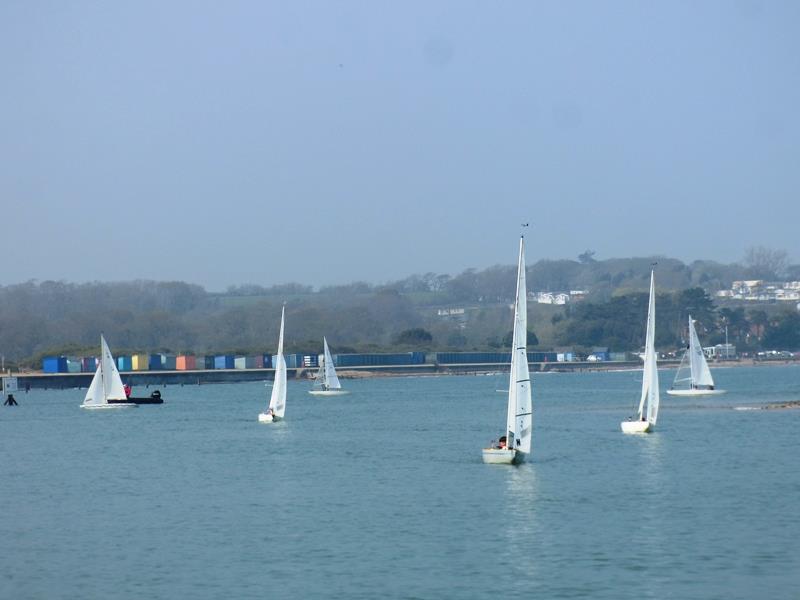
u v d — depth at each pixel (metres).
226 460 86.12
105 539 53.56
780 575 45.00
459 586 44.03
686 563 47.03
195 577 45.94
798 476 70.81
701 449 87.56
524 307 74.75
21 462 87.94
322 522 56.91
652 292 101.62
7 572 47.31
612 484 68.19
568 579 44.81
